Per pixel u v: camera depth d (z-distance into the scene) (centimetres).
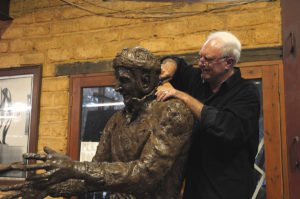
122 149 121
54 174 93
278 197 200
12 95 282
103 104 256
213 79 142
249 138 128
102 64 260
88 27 270
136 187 104
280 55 213
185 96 121
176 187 119
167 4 249
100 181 98
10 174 268
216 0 231
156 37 248
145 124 117
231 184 125
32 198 96
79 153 254
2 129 279
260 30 221
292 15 214
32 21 289
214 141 128
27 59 284
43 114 272
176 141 111
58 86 271
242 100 132
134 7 259
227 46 138
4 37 295
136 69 118
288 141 203
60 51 275
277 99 209
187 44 239
